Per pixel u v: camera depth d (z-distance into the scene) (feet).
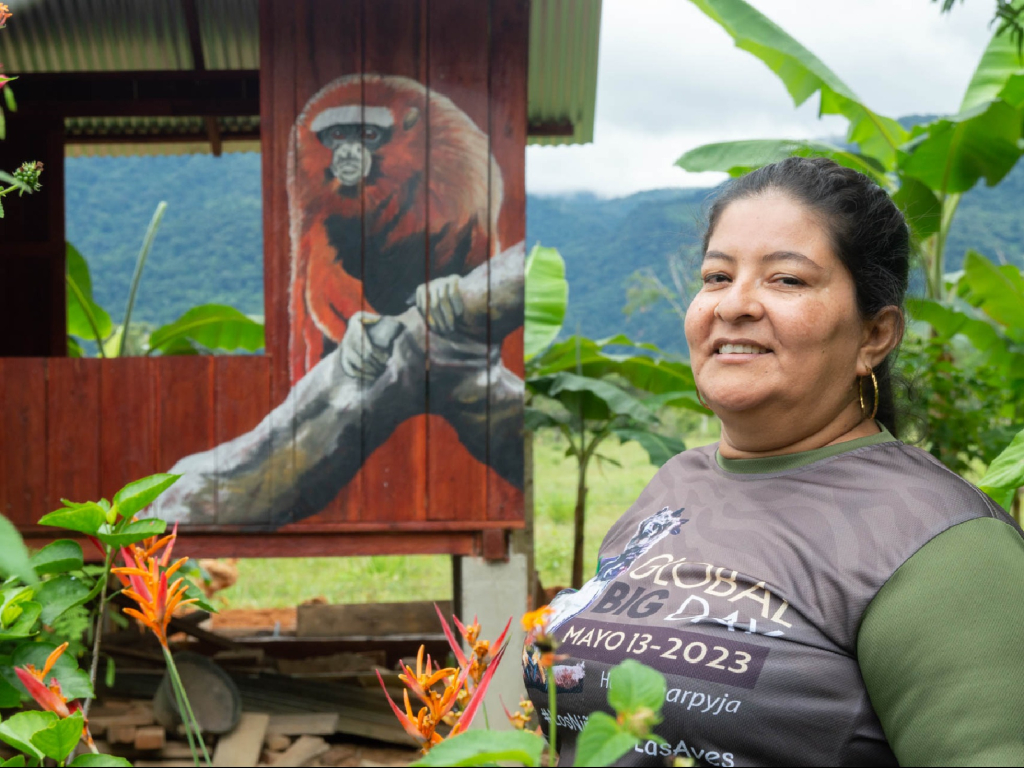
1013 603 3.39
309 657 18.78
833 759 3.62
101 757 3.98
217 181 572.92
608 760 2.39
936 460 4.06
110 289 472.85
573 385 18.44
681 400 20.51
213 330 25.04
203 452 13.96
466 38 13.88
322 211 13.92
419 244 13.98
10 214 21.33
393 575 29.86
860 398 4.39
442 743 2.64
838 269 4.16
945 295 21.91
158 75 19.97
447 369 14.03
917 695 3.40
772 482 4.23
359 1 13.80
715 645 3.81
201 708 14.19
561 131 20.80
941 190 18.44
